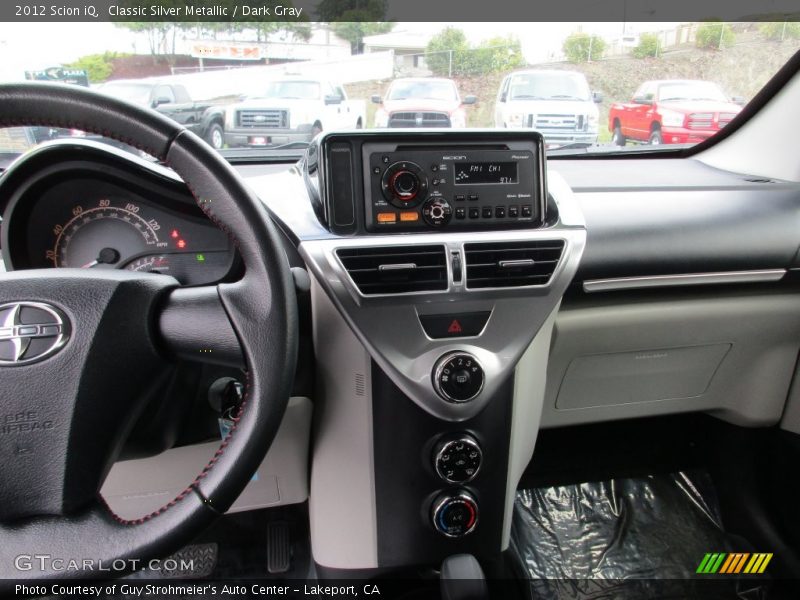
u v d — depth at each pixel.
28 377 0.70
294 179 1.17
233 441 0.70
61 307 0.72
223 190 0.70
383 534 1.14
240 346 0.73
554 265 1.04
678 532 1.67
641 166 1.79
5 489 0.67
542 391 1.20
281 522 1.56
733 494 1.69
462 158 1.03
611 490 1.76
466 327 1.00
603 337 1.40
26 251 1.10
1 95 0.65
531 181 1.06
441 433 1.06
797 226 1.39
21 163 1.00
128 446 0.95
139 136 0.68
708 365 1.53
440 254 0.98
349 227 1.00
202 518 0.68
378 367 1.01
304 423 1.18
